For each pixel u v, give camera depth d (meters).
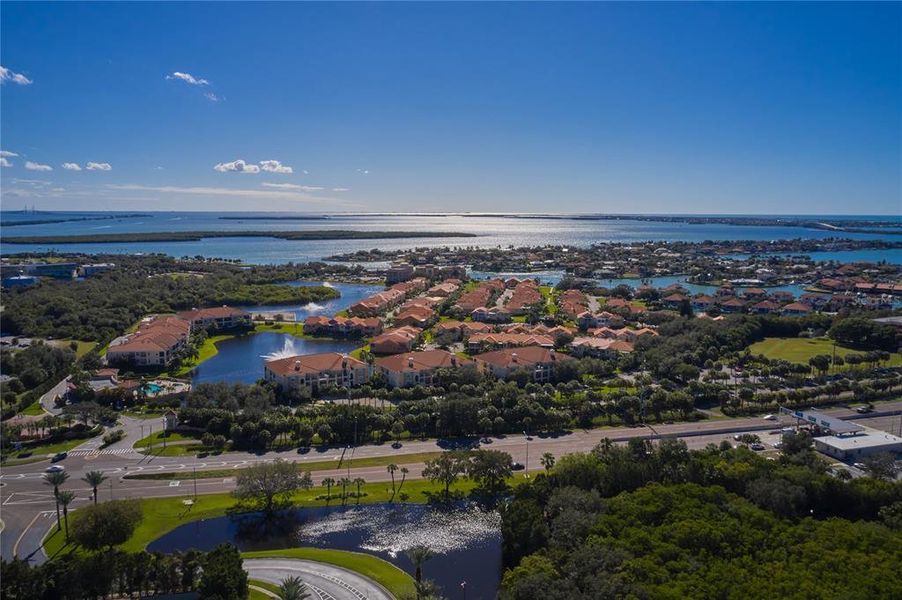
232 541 133.12
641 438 171.00
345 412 187.00
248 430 178.88
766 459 154.38
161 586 111.50
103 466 165.25
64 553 123.88
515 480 160.25
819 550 112.56
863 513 136.50
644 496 132.50
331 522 141.38
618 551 110.88
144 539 132.00
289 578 106.88
